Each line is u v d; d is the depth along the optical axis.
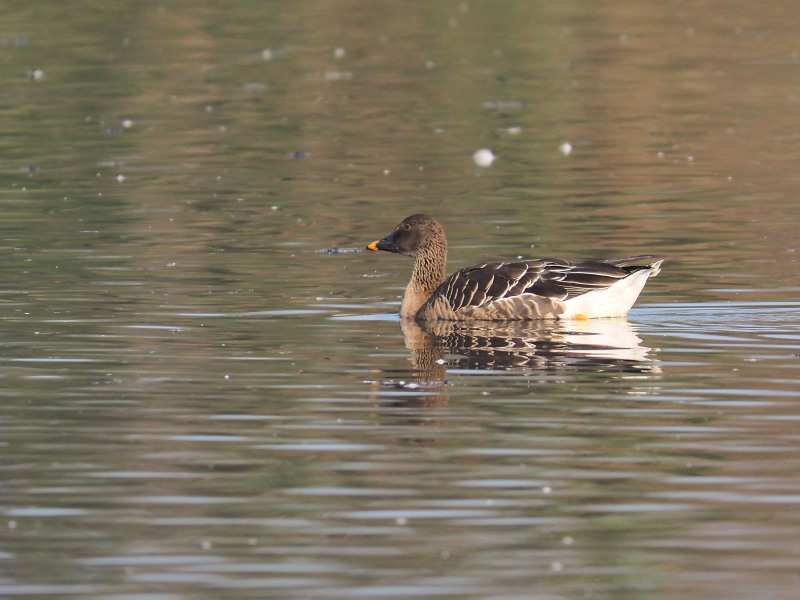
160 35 46.00
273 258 21.25
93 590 9.10
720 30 47.03
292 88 38.62
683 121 33.81
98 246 22.00
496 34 46.81
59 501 10.72
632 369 14.49
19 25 47.31
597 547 9.70
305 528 10.11
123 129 33.59
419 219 18.70
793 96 36.53
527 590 9.00
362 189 27.02
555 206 24.97
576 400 13.31
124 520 10.31
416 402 13.33
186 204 25.70
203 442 12.14
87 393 13.74
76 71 40.41
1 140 32.25
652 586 9.04
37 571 9.41
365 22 48.97
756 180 27.05
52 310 17.62
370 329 16.91
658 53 43.25
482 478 11.11
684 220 23.48
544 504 10.52
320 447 11.97
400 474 11.23
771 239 21.81
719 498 10.59
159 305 17.98
